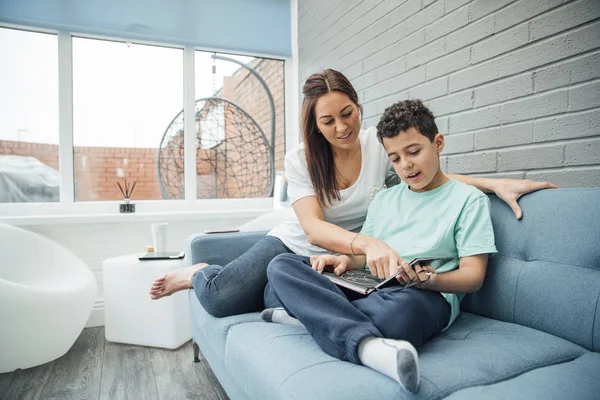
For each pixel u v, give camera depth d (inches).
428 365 31.5
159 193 112.6
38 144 101.3
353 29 88.2
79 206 103.4
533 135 50.3
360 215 57.6
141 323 81.3
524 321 39.6
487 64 56.2
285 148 125.3
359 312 34.8
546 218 39.9
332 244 48.0
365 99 84.7
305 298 36.8
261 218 88.2
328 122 51.5
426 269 36.4
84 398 60.4
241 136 120.7
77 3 99.1
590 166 44.2
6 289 66.2
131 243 101.6
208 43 111.2
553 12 47.4
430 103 66.7
